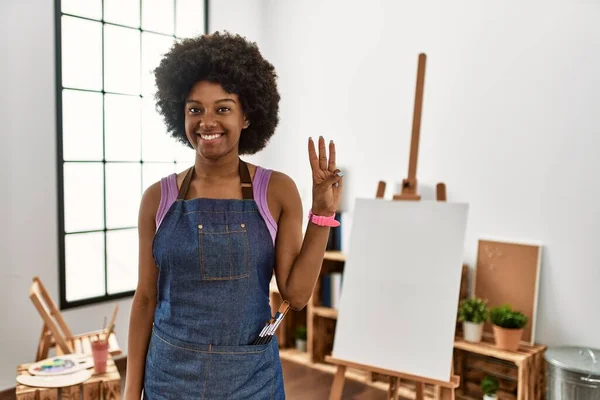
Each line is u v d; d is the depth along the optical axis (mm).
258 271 1170
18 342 3354
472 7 3330
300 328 4094
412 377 2385
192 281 1138
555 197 3043
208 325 1133
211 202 1164
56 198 3506
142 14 4000
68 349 2973
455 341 3123
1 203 3252
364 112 3887
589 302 2939
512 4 3166
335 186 1150
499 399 3160
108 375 2633
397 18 3682
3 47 3221
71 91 3619
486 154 3305
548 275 3078
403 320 2488
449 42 3439
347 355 2568
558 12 2996
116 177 3938
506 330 2926
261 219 1188
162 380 1162
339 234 3928
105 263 3816
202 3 4348
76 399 2578
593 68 2885
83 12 3652
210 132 1115
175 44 1205
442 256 2494
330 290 3801
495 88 3252
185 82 1142
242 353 1149
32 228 3396
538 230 3111
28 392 2400
